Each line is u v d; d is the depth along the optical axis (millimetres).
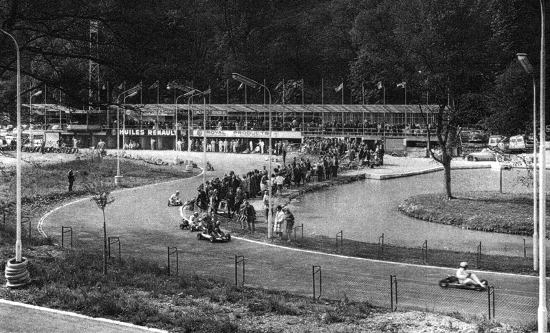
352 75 106875
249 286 23938
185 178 62562
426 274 26312
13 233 32156
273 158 77250
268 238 34000
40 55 42000
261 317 19469
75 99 39344
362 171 69750
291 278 25469
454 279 24062
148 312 19594
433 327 18391
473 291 23516
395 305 21297
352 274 26203
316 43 126000
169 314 19531
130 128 99312
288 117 103938
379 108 85938
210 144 89750
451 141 51750
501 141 74500
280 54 125438
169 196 50219
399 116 100250
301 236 36281
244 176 52875
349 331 17797
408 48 47781
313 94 120188
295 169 58531
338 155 75125
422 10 46844
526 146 77312
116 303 20141
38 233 34344
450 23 45531
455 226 41656
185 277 24219
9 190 50531
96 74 46500
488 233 39250
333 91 122250
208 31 124375
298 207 48938
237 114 106938
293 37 127250
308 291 23438
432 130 82625
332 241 34531
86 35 38562
